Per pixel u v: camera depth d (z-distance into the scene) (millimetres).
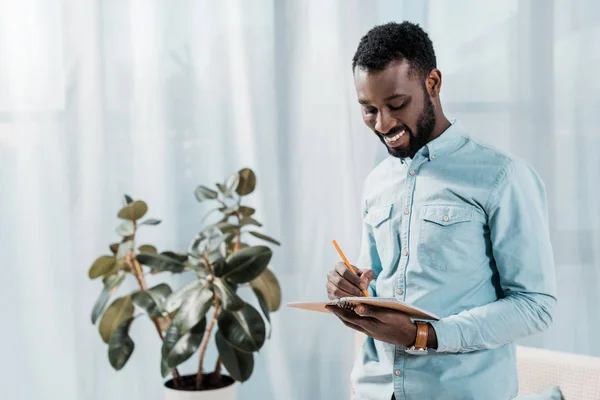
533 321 1196
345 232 2436
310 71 2424
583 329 2334
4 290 2432
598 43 2285
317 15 2412
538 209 1239
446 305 1259
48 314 2439
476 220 1244
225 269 2062
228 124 2449
